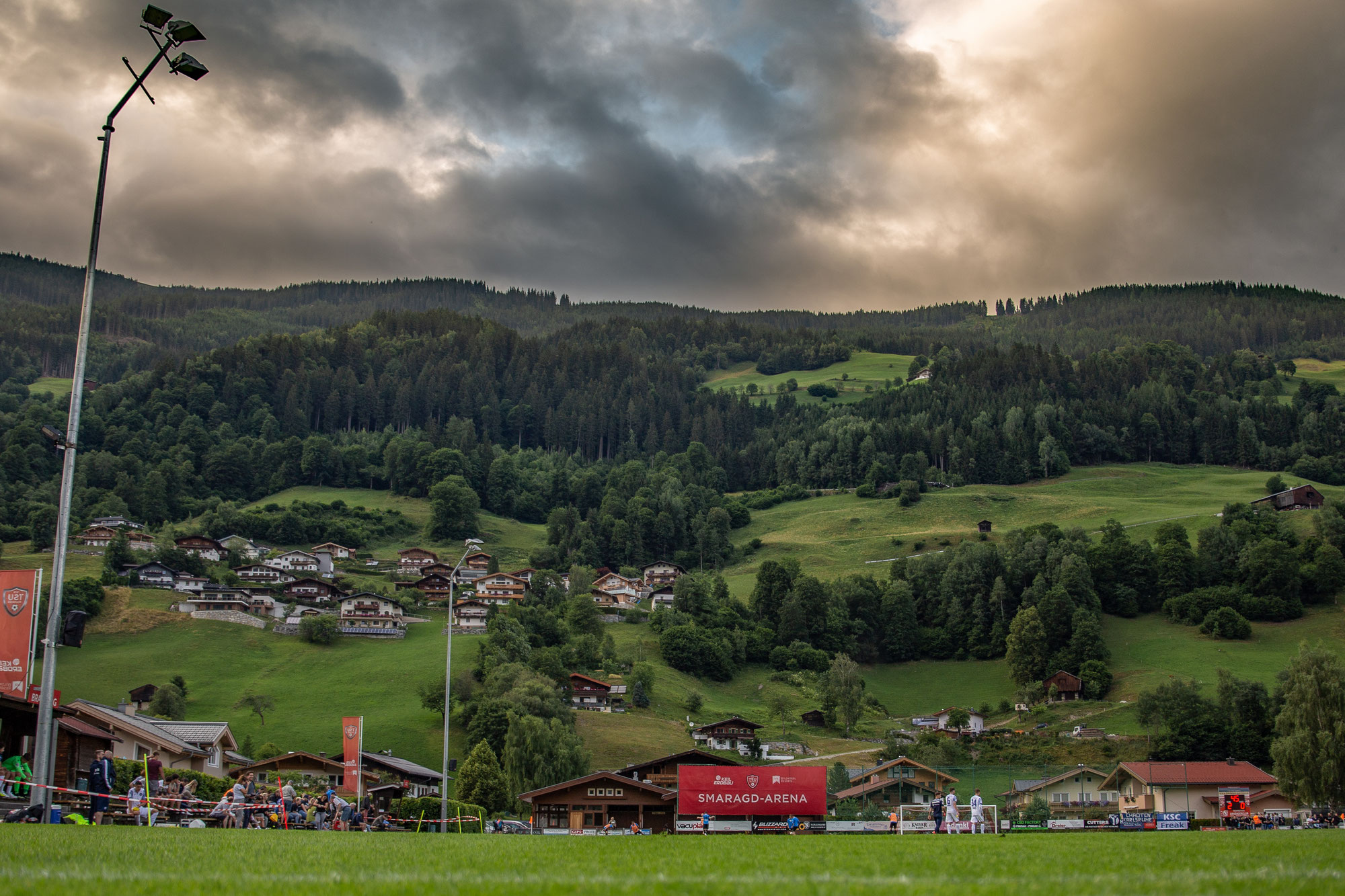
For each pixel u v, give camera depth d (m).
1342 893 11.30
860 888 11.97
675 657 178.62
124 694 137.62
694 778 51.56
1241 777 93.12
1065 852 18.00
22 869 13.63
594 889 11.95
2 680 31.08
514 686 130.75
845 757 135.12
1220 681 133.38
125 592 174.00
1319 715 91.25
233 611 171.62
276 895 11.44
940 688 182.88
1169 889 11.70
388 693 140.62
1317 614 176.62
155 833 23.73
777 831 51.53
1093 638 171.50
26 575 31.70
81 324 34.34
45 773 30.81
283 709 134.75
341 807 43.50
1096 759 130.38
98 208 35.12
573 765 108.69
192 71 35.59
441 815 66.62
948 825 45.91
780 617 196.75
